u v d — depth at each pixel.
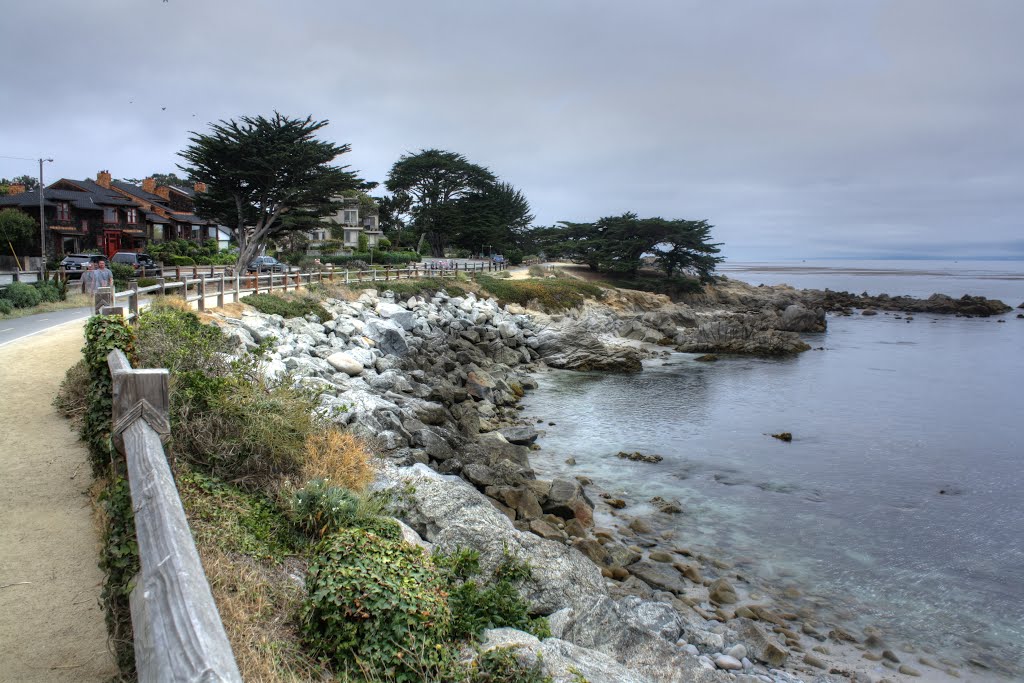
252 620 6.01
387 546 6.98
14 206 59.47
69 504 8.27
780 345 50.41
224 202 46.12
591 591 10.34
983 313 81.56
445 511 11.06
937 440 26.92
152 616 3.24
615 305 65.25
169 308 18.81
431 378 30.11
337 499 8.38
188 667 2.78
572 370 42.69
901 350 53.03
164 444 6.04
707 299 84.06
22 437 10.62
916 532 17.72
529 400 33.12
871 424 29.45
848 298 92.12
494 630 7.25
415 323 41.84
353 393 18.52
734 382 38.97
